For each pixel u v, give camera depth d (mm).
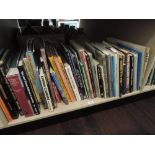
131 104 918
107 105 912
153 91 1007
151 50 740
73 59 636
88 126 774
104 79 693
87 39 1024
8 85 554
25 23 1148
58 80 652
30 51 572
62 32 1064
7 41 845
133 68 727
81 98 738
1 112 582
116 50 716
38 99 658
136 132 733
